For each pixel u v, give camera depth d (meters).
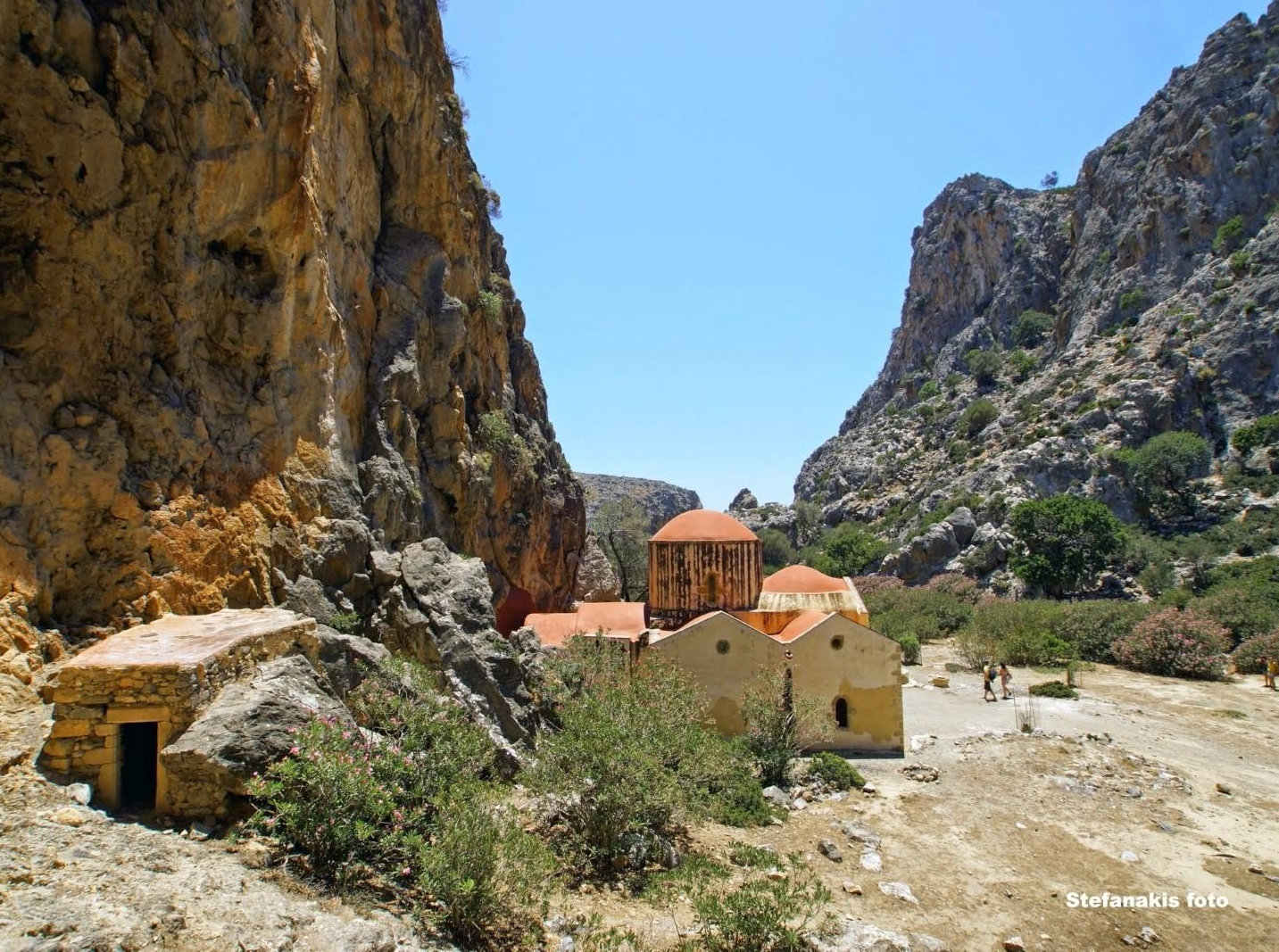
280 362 21.36
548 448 50.28
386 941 9.62
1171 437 81.31
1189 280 98.19
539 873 12.81
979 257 149.88
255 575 18.44
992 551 78.19
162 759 11.28
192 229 18.56
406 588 22.42
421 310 32.16
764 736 23.73
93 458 15.20
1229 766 26.53
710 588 31.30
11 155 14.73
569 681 23.66
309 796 11.62
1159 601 58.06
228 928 8.84
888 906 15.70
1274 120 98.06
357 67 30.00
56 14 15.42
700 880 15.20
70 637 13.98
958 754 26.53
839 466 139.88
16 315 14.70
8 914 7.89
